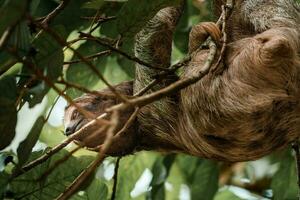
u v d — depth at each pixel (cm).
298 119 732
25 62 556
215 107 732
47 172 595
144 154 1142
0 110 611
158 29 841
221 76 725
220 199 1217
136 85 851
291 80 690
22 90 619
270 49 664
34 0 618
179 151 882
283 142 761
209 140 773
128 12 690
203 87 743
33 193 738
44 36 628
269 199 1223
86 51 1008
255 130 727
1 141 628
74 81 1024
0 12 537
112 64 1162
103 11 888
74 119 823
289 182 1105
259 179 1234
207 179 1126
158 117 855
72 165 762
